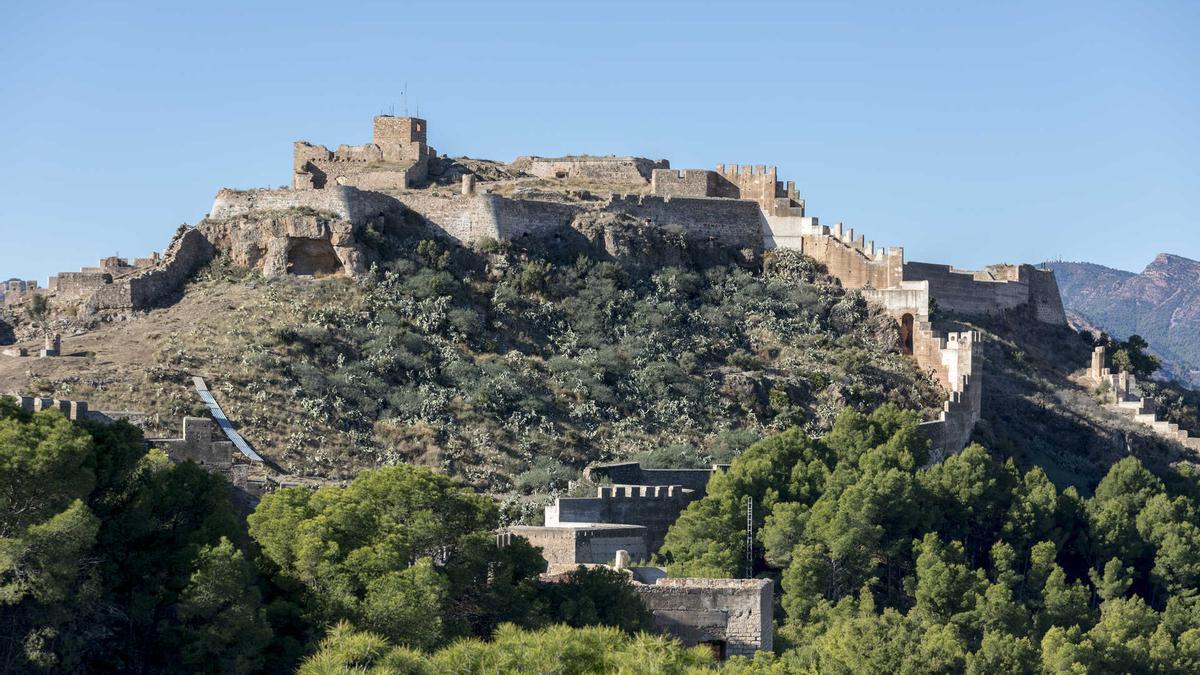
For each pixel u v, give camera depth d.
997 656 176.38
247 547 133.88
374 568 130.12
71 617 120.69
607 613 138.25
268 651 124.50
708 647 132.88
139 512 126.31
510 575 138.00
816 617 182.50
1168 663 191.50
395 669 117.00
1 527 120.62
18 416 128.62
